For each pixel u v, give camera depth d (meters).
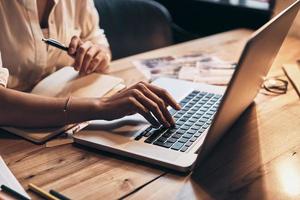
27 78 1.33
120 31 1.87
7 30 1.26
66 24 1.41
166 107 1.01
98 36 1.54
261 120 1.07
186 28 2.50
